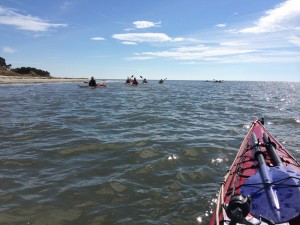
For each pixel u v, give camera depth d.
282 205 3.39
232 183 4.55
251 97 30.64
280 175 3.83
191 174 6.55
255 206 3.50
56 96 24.95
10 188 5.67
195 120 13.71
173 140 9.38
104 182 6.01
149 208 5.07
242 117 15.02
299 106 21.08
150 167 6.89
